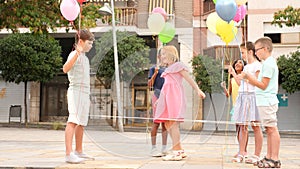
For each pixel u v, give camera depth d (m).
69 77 5.06
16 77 20.38
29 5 9.08
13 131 15.66
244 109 5.43
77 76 5.01
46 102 22.19
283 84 17.72
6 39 20.16
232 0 5.25
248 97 5.43
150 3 15.54
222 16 5.29
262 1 18.53
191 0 16.16
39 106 22.11
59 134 13.63
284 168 4.96
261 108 5.07
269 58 5.11
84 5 9.87
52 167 4.70
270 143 5.07
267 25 18.58
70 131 5.00
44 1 9.33
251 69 5.54
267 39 5.14
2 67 20.38
